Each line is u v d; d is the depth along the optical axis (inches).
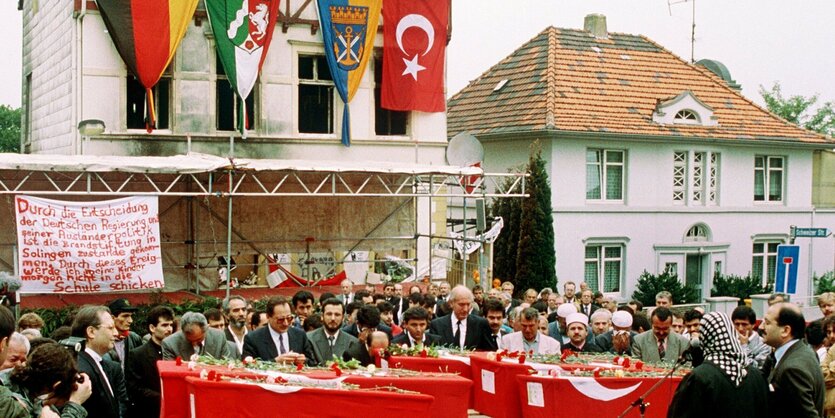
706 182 1320.1
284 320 436.8
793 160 1405.0
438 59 987.3
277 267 936.9
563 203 1211.2
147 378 407.2
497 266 1184.8
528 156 1246.3
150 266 724.7
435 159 1007.6
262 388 336.5
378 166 836.6
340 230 940.6
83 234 706.8
